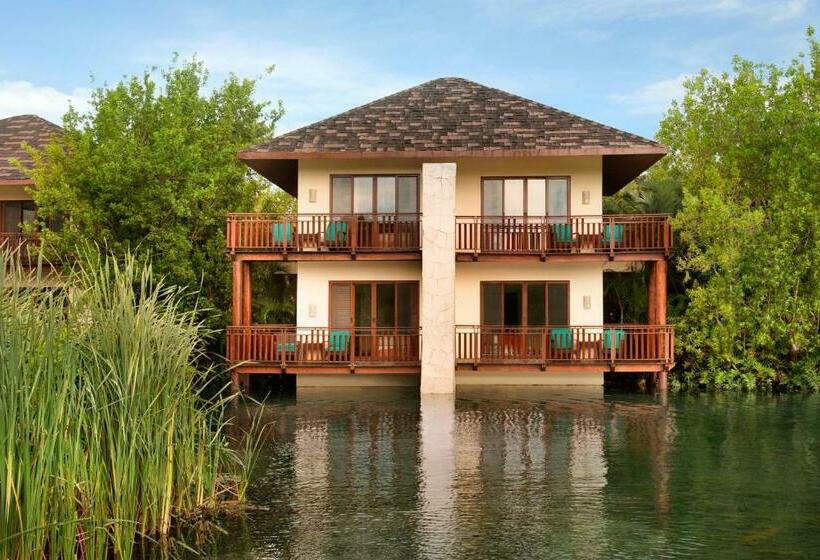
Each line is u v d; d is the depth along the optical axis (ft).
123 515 24.76
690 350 73.51
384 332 71.56
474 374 71.72
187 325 32.65
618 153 67.36
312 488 33.40
